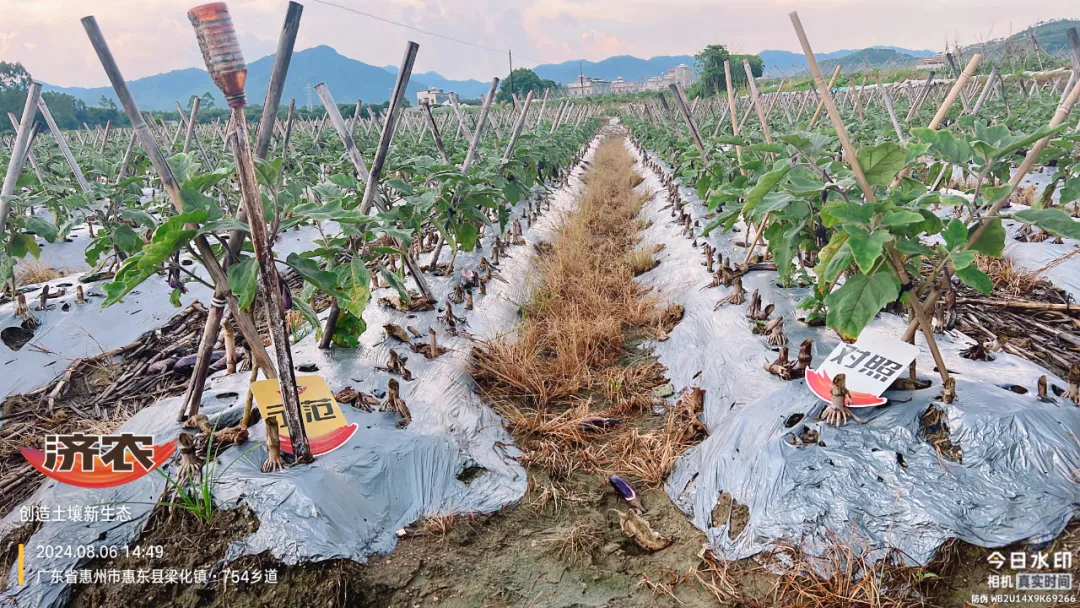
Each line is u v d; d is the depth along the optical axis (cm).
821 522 296
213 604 284
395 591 304
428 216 624
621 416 461
